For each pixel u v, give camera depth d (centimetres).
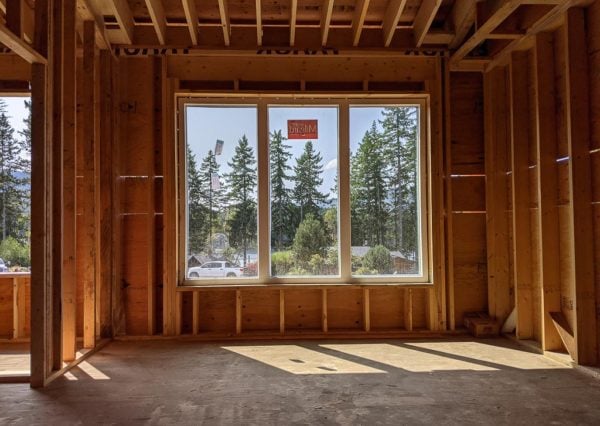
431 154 450
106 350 385
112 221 424
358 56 451
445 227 450
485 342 410
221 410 256
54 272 317
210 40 450
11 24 280
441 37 447
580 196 327
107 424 239
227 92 439
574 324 333
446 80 453
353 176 456
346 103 455
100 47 417
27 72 435
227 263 447
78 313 428
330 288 437
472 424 237
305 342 412
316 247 453
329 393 282
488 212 451
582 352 328
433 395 279
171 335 426
